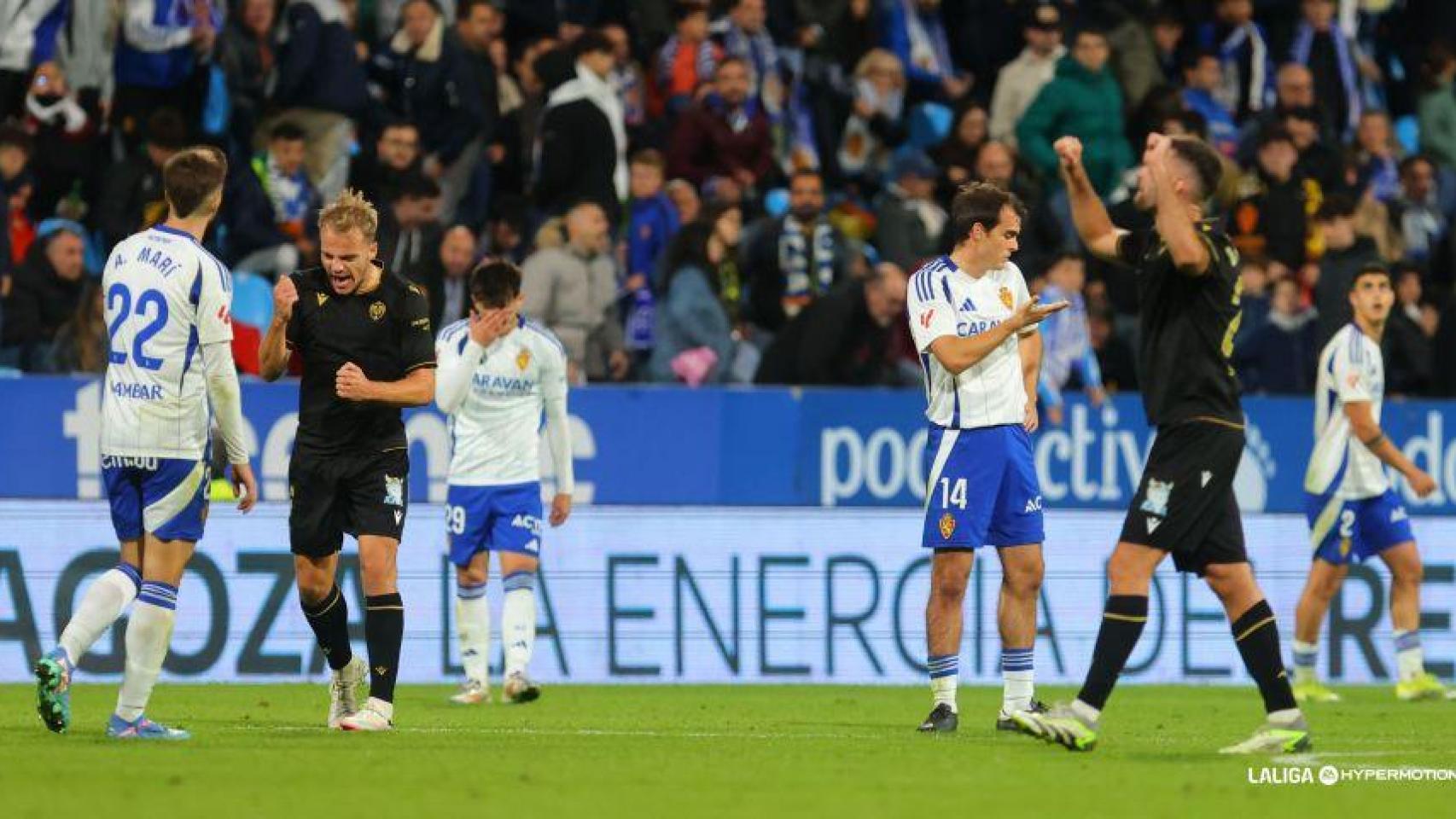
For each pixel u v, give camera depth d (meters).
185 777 25.33
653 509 51.50
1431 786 26.66
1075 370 55.59
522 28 67.19
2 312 52.66
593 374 54.72
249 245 54.81
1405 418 54.62
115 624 49.16
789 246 57.84
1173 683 53.44
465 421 42.25
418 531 50.44
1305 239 64.44
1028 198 60.19
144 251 30.41
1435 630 54.53
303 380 32.25
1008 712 34.84
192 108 58.84
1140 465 53.59
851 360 55.22
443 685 49.84
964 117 63.66
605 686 50.25
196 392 30.58
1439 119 74.12
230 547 49.62
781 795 24.36
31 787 24.03
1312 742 34.19
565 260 54.03
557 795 24.12
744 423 51.91
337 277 31.36
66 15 57.84
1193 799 24.61
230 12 59.56
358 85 58.97
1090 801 24.16
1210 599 53.81
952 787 25.41
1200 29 74.56
